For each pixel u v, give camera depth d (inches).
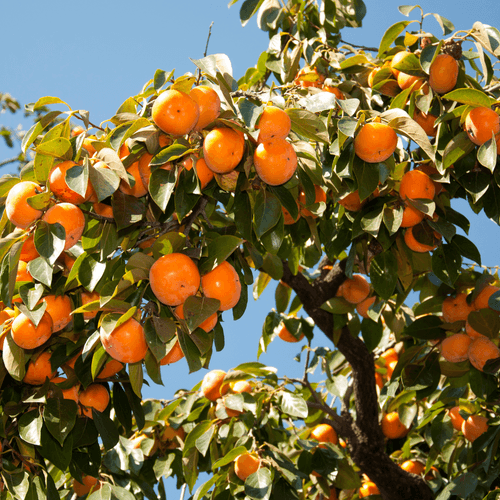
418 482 161.9
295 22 173.2
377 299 159.6
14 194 133.3
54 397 138.2
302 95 144.9
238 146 134.1
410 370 154.6
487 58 147.4
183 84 134.6
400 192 142.9
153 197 134.0
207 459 164.9
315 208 142.9
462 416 157.2
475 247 145.2
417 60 144.1
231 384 159.8
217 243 133.6
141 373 135.1
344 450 184.5
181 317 133.6
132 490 155.4
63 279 137.5
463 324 152.0
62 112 136.4
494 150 138.9
